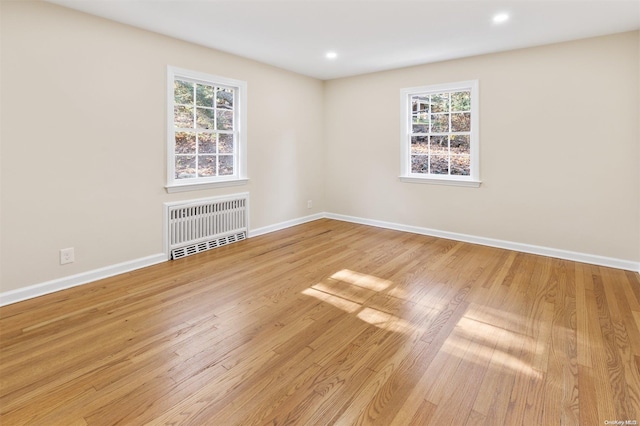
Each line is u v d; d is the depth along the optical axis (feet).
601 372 6.18
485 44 12.75
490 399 5.54
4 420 5.07
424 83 15.79
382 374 6.19
